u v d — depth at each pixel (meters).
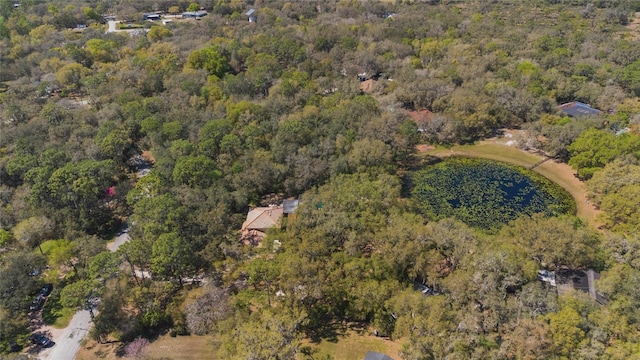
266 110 102.75
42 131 97.00
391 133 92.75
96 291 55.50
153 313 57.81
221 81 122.31
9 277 58.97
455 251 59.84
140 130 98.81
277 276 56.84
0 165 84.19
